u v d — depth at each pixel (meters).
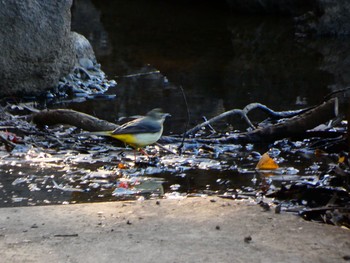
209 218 8.34
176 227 8.06
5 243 7.64
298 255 7.32
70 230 8.01
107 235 7.84
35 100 15.27
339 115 12.93
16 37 14.96
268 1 27.17
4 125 12.94
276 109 14.36
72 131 12.73
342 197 9.10
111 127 12.31
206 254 7.32
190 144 11.97
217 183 10.09
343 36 23.05
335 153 11.53
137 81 16.98
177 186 9.98
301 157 11.35
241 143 12.09
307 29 23.53
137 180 10.22
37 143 11.99
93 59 17.38
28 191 9.73
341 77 17.19
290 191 9.34
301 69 18.19
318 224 8.19
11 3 14.84
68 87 15.85
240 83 16.69
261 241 7.67
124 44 21.61
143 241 7.66
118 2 30.55
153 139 10.99
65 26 15.62
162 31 24.00
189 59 19.50
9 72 15.01
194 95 15.62
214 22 25.95
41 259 7.23
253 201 9.10
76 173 10.52
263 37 22.94
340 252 7.43
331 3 23.17
